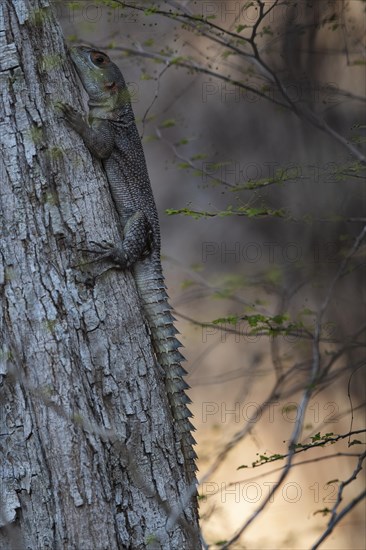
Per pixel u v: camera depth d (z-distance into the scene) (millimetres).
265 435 18062
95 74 9820
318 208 12797
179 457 8266
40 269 7766
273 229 18234
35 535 7582
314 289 14523
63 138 8094
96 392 7820
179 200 22391
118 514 7793
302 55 14695
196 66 12516
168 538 7906
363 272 13984
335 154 13617
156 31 12969
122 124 9828
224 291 13125
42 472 7602
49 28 8227
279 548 14000
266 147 17625
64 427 7613
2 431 7688
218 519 14180
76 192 8062
